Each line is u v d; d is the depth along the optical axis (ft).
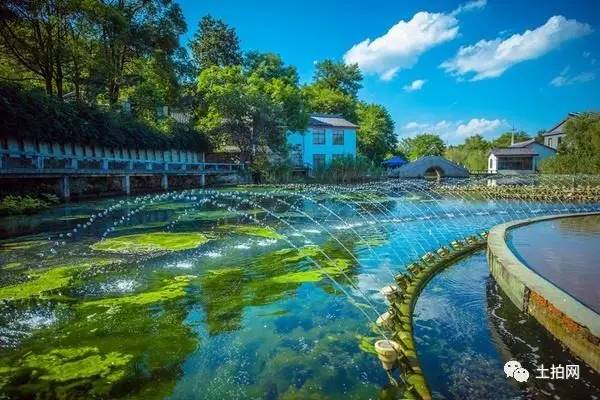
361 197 76.02
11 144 52.65
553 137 149.07
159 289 19.11
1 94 51.26
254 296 18.03
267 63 132.05
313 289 19.03
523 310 15.15
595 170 94.07
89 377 11.10
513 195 74.28
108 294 18.37
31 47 64.85
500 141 217.36
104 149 72.23
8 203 44.60
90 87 83.97
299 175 117.29
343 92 188.85
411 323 14.49
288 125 111.96
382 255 26.78
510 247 24.13
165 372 11.38
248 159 109.40
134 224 40.32
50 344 13.21
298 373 11.34
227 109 95.40
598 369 10.71
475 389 10.73
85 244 29.73
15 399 10.02
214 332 14.15
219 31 146.41
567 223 34.78
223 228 38.14
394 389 10.55
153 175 78.59
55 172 51.96
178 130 96.27
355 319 15.30
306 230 37.42
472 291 18.78
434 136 212.23
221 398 10.18
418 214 50.83
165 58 90.89
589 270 18.57
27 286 19.51
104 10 67.72
